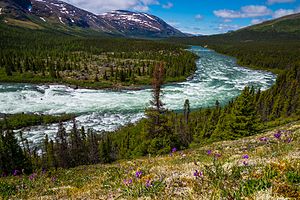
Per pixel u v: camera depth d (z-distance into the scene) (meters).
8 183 12.04
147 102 88.81
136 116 74.56
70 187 10.84
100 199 7.80
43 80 118.12
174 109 79.62
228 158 10.80
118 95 98.94
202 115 67.12
